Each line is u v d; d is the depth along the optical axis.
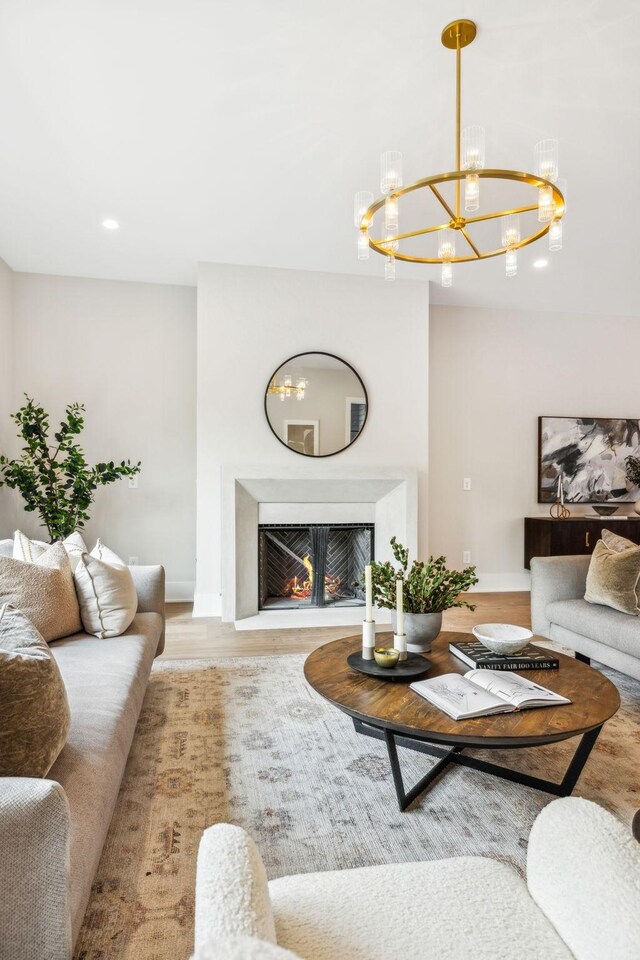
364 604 4.48
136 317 4.61
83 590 2.36
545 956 0.73
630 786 1.89
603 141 2.65
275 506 4.31
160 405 4.64
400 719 1.60
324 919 0.78
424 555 4.52
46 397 4.46
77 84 2.30
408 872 0.88
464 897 0.83
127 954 1.21
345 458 4.39
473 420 5.24
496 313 5.28
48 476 3.93
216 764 2.02
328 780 1.93
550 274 4.39
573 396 5.45
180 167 2.91
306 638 3.65
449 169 2.89
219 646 3.46
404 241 3.75
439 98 2.38
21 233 3.70
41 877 0.91
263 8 1.93
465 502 5.22
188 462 4.68
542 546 5.00
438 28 2.01
